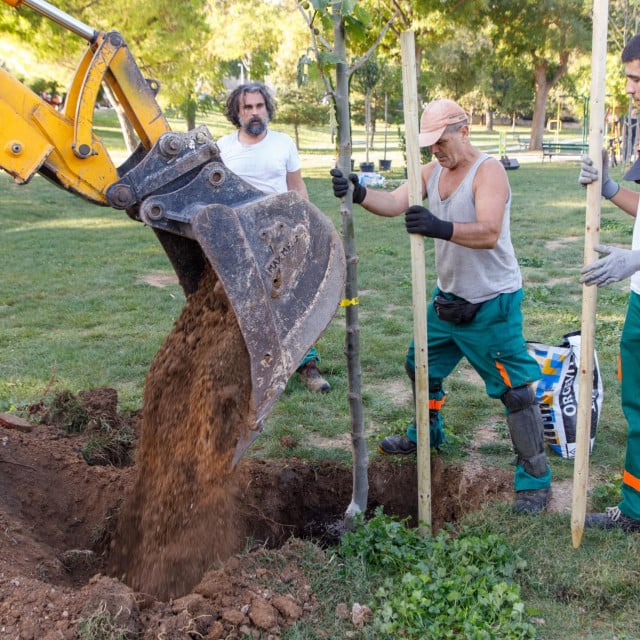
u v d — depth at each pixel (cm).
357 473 391
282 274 310
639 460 366
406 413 541
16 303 877
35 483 415
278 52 2956
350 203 368
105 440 473
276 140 532
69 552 375
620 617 314
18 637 275
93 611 283
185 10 1777
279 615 302
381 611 306
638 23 1628
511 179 2466
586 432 345
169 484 356
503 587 312
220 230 293
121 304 865
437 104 371
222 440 333
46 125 297
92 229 1496
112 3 1638
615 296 857
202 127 314
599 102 321
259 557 335
